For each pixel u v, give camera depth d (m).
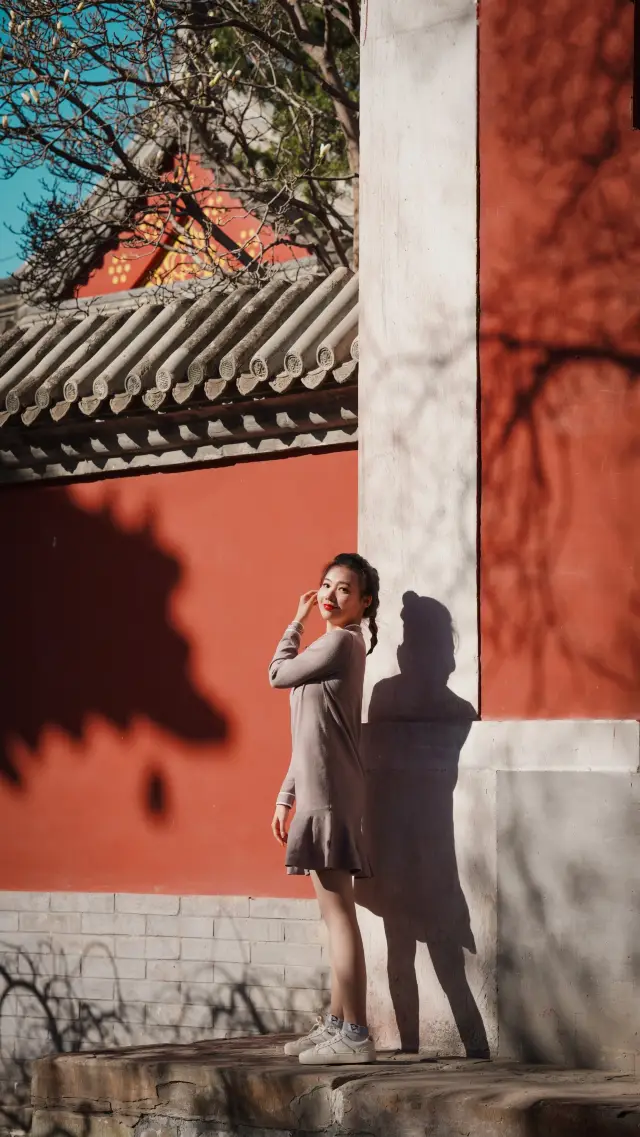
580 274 5.58
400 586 5.82
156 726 7.20
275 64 10.73
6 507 7.80
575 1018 5.22
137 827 7.18
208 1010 6.81
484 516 5.65
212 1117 5.24
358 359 6.31
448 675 5.64
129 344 7.59
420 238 5.91
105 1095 5.55
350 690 5.45
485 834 5.45
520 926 5.35
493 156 5.78
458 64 5.89
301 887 6.70
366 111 6.13
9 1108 7.21
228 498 7.14
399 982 5.62
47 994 7.25
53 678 7.53
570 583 5.46
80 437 7.41
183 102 9.77
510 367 5.67
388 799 5.72
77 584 7.53
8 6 9.06
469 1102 4.64
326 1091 4.97
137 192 10.56
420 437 5.83
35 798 7.50
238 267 9.62
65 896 7.28
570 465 5.52
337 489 6.83
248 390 6.64
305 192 10.70
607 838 5.24
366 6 6.18
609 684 5.36
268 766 6.86
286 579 6.93
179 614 7.21
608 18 5.62
